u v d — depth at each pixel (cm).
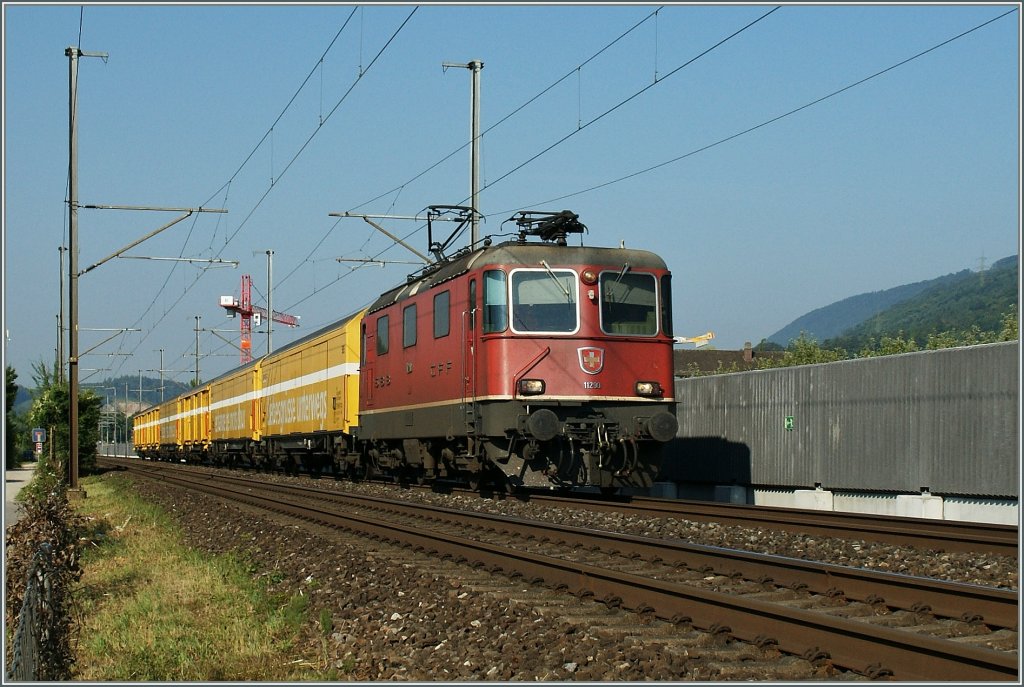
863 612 888
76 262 3450
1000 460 1706
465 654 832
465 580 1125
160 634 980
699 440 2503
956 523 1390
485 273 1902
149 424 8131
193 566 1399
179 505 2391
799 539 1391
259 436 4209
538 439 1798
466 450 2069
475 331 1923
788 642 773
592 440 1862
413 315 2289
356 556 1364
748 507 1717
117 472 4694
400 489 2517
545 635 848
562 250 1912
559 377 1869
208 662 886
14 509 2095
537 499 2030
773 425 2250
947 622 841
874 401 1980
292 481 3300
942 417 1825
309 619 1035
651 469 1936
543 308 1881
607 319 1902
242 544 1614
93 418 4869
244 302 9912
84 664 913
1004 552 1185
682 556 1180
